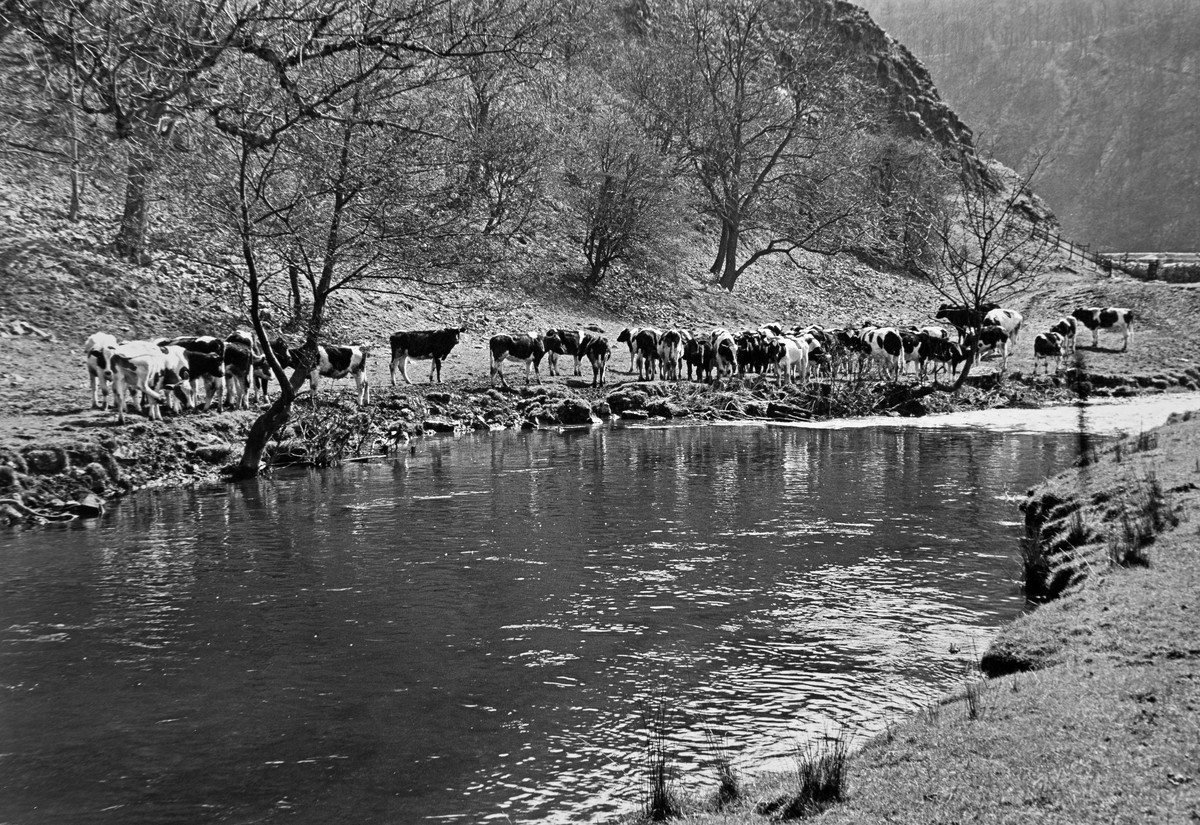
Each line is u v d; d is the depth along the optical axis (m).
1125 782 5.25
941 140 99.62
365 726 8.57
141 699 9.20
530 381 31.86
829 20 98.19
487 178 33.00
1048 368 38.31
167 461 20.16
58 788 7.55
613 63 63.75
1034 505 14.80
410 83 19.17
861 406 31.88
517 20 17.25
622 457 23.25
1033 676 7.26
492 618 11.40
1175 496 11.57
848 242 65.00
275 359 20.23
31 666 10.04
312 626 11.20
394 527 16.03
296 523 16.38
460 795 7.34
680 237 58.56
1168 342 41.44
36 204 30.20
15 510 16.47
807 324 53.50
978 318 34.91
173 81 11.34
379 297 35.78
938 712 6.97
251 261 19.23
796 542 14.72
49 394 21.89
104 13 10.41
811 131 64.88
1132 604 8.36
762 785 6.65
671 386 33.25
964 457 22.86
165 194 19.97
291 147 18.02
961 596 11.93
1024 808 5.17
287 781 7.61
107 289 28.09
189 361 22.56
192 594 12.42
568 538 15.16
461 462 22.58
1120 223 195.12
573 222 50.91
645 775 7.57
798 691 9.14
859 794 5.76
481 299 39.09
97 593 12.49
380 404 26.97
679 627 10.99
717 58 64.81
